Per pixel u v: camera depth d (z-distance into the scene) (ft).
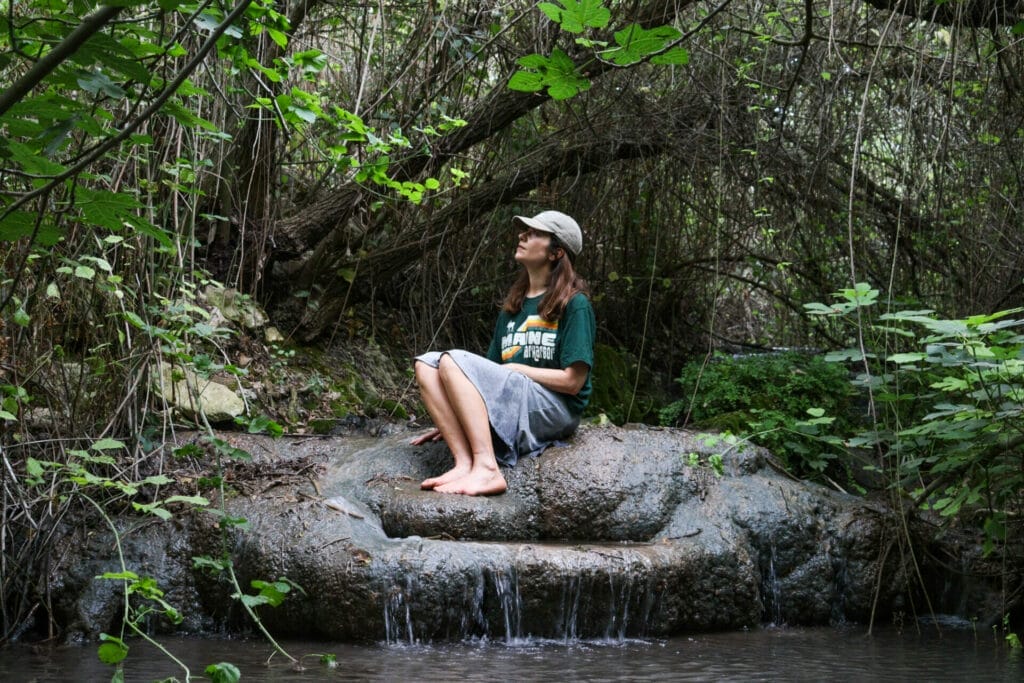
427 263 23.24
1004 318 17.01
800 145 22.77
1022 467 13.05
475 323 24.70
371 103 20.52
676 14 18.38
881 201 22.44
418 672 10.20
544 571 12.12
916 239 21.20
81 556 12.50
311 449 15.69
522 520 14.05
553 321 15.17
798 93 22.89
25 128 4.61
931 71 17.79
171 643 11.69
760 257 25.84
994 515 13.69
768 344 31.12
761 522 14.17
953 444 14.15
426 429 17.34
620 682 9.95
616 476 14.42
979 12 15.84
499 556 12.16
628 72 22.30
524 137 22.85
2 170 4.44
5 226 4.81
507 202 23.06
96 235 13.38
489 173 22.91
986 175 17.10
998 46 16.12
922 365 15.55
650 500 14.26
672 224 25.79
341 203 20.59
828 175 22.93
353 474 14.52
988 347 12.44
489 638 12.06
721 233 24.64
